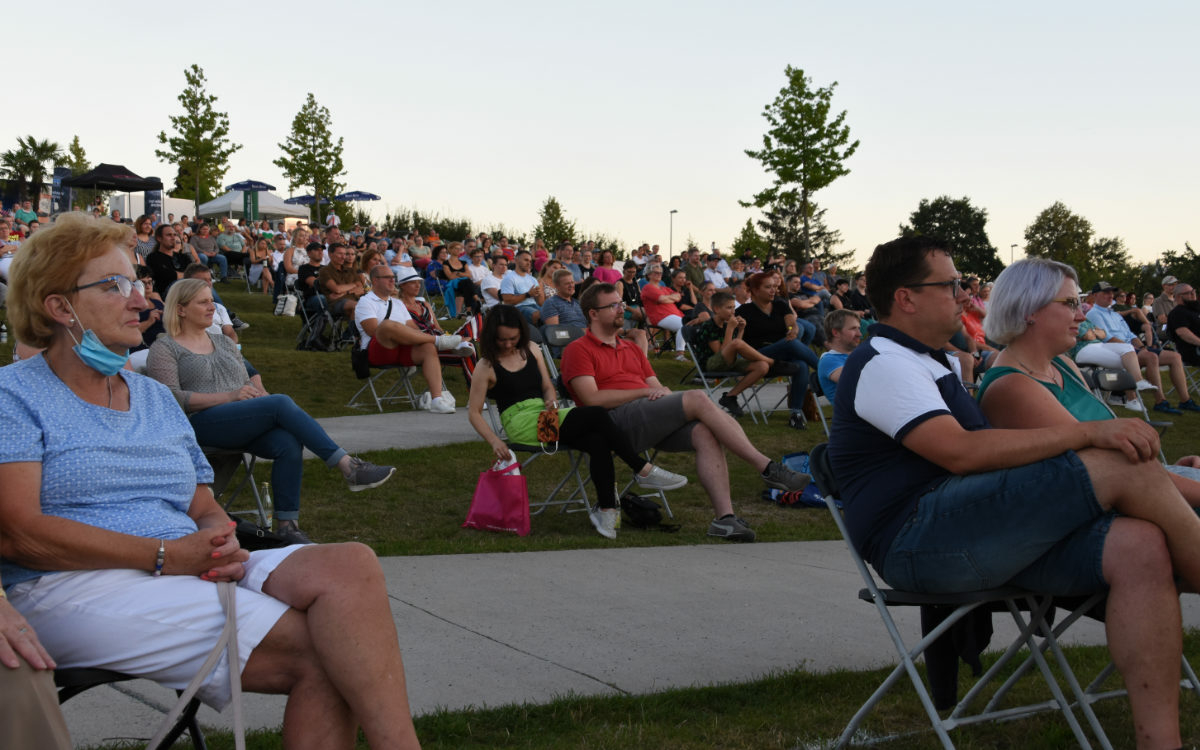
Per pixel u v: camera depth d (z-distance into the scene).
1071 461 2.48
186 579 2.19
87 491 2.23
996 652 3.76
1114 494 2.45
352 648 2.10
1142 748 2.37
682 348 14.24
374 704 2.09
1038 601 2.82
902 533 2.69
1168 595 2.39
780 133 32.22
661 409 5.91
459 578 4.56
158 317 8.92
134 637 2.10
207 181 37.16
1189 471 3.12
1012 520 2.53
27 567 2.14
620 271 18.08
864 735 2.94
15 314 2.24
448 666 3.40
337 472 7.03
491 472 5.86
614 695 3.18
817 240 73.81
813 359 10.05
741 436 5.80
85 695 3.05
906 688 3.34
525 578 4.61
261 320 15.27
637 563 5.04
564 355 6.40
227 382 5.51
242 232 22.16
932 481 2.73
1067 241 93.00
